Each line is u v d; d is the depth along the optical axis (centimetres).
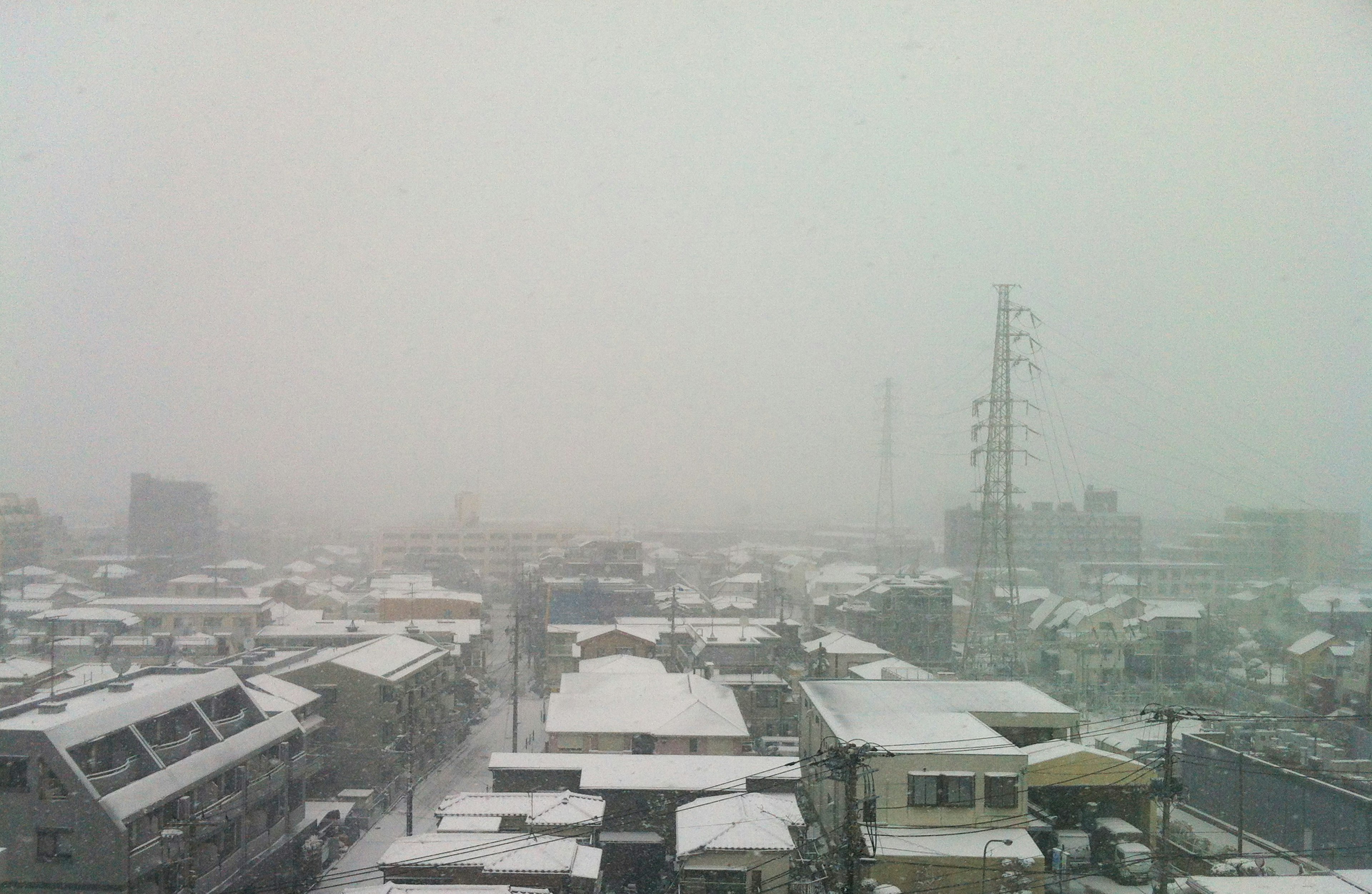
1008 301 5784
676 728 3938
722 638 5650
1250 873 2522
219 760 2888
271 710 3622
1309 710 5209
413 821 3816
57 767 2433
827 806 3058
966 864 2559
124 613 6488
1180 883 2484
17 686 4262
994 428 5738
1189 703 5641
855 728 3005
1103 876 2642
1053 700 3453
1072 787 2894
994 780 2697
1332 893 1836
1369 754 3816
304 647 5638
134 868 2447
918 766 2712
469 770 4647
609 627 6475
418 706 4603
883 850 2572
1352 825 2759
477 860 2550
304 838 3378
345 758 4238
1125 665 6078
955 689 3559
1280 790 3062
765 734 4784
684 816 2830
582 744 3994
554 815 2834
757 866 2616
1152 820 2883
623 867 3120
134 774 2661
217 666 4859
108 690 3062
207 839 2778
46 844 2420
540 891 2353
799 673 5450
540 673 6538
